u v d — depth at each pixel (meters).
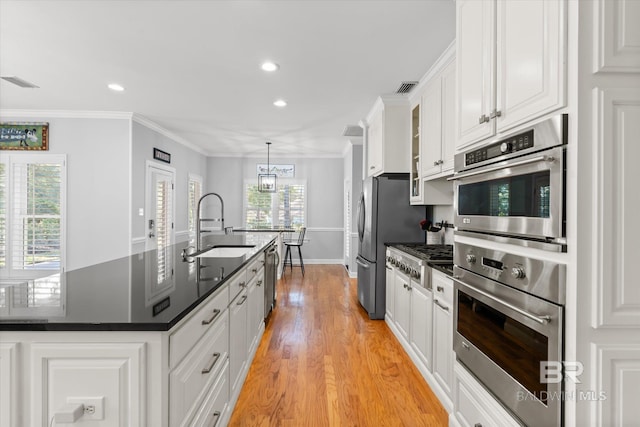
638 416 0.97
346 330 3.43
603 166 0.95
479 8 1.46
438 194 3.18
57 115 4.41
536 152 1.09
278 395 2.20
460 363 1.70
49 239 4.43
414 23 2.28
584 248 0.96
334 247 7.61
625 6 0.96
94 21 2.26
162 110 4.32
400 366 2.63
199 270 1.86
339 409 2.06
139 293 1.36
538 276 1.09
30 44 2.58
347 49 2.64
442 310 2.11
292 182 7.60
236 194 7.60
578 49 0.96
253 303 2.68
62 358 1.04
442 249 2.97
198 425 1.35
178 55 2.76
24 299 1.28
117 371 1.04
